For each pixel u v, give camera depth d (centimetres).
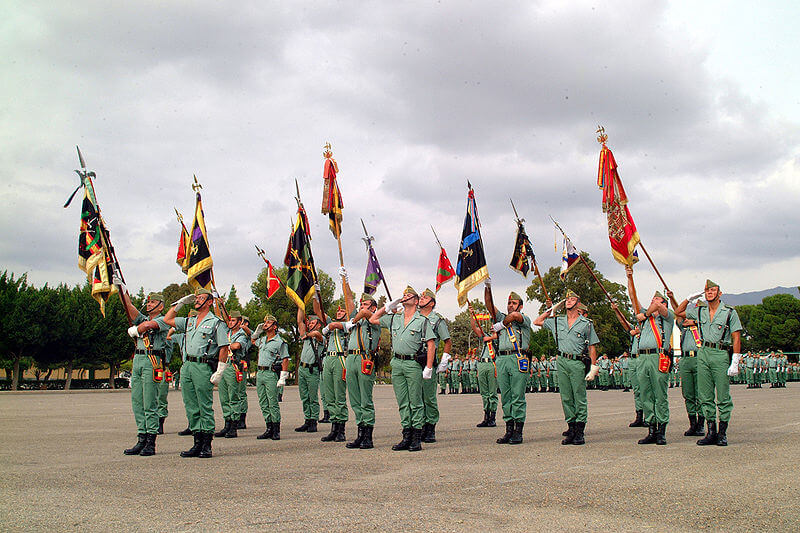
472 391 3953
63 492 719
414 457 993
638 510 620
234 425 1390
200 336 1021
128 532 548
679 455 982
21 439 1275
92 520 590
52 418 1880
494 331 1243
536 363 4106
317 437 1355
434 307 1139
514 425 1184
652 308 1161
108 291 1140
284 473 844
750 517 594
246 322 1476
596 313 5762
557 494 693
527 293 5875
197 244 1472
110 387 5934
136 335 1064
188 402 1019
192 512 620
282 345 1387
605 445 1125
